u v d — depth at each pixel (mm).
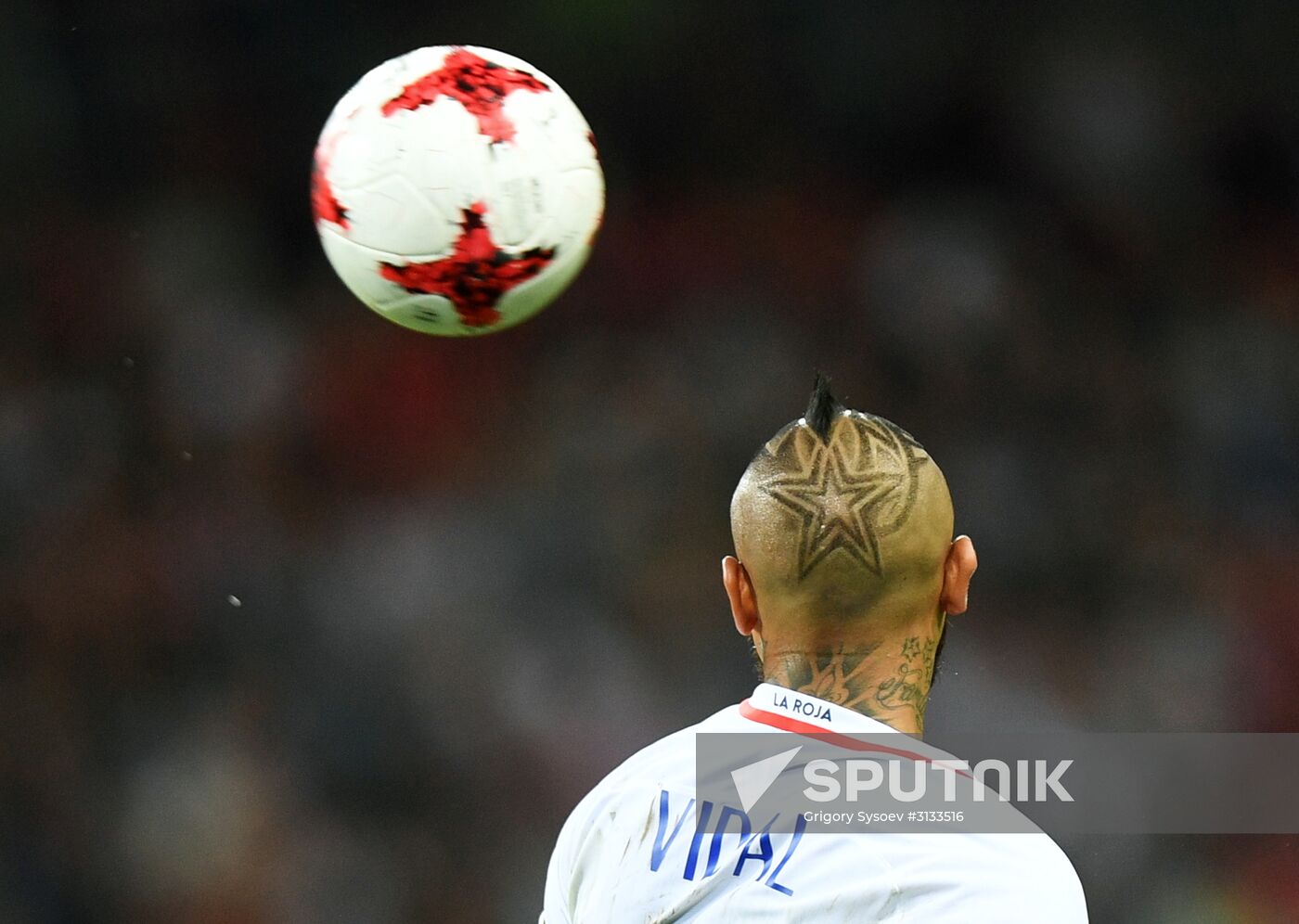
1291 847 31953
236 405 41812
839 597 7195
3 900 32375
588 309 44969
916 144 49062
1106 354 44469
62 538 38875
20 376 41875
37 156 44938
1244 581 39000
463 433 41562
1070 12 49250
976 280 45719
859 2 49594
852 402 43938
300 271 45219
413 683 35781
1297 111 47719
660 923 7082
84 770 34500
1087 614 38469
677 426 42344
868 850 6832
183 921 32188
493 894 32844
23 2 45281
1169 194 47656
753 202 48312
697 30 49594
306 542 39375
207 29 46656
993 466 42156
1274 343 44438
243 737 34844
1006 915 6691
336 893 32375
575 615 37406
